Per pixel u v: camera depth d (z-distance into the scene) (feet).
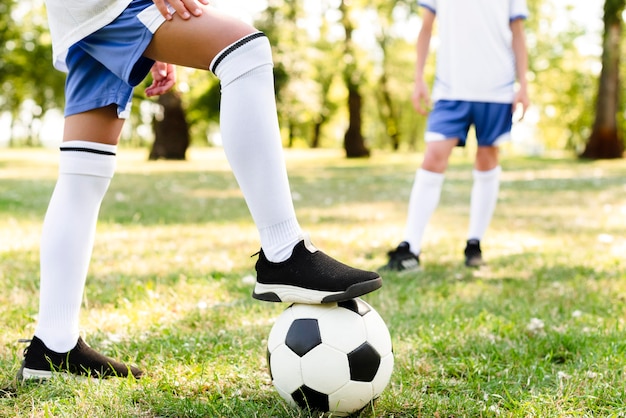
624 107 106.11
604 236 18.66
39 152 99.96
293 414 6.38
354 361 6.22
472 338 9.09
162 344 8.63
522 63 14.37
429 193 14.26
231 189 37.35
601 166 62.03
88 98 6.94
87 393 6.70
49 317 7.17
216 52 6.07
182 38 6.08
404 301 11.46
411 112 133.69
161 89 8.32
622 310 10.76
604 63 72.38
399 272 14.07
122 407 6.44
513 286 12.80
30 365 7.17
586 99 117.19
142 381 7.14
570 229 21.27
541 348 8.64
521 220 23.71
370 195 35.04
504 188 38.96
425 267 14.87
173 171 55.52
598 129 73.61
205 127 167.63
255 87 6.15
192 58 6.20
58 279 7.11
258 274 6.54
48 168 58.34
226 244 17.66
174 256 15.65
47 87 115.75
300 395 6.33
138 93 73.67
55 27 6.68
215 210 26.07
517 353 8.41
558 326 9.80
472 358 8.14
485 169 14.96
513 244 18.31
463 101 14.10
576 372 7.65
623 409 6.57
